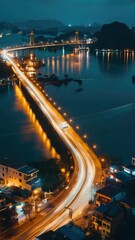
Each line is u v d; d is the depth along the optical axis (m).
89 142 124.62
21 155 114.88
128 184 80.31
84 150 109.69
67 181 88.88
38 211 74.62
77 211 74.62
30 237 66.12
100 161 101.12
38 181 83.56
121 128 144.62
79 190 83.56
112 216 65.50
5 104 181.88
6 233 67.38
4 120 152.38
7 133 135.75
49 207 76.31
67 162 103.88
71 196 80.88
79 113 166.62
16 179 83.94
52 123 135.38
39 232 67.50
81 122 150.12
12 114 162.25
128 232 66.00
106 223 65.75
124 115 165.50
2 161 89.88
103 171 93.56
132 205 70.38
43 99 173.00
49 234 61.59
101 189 76.50
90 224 69.06
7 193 79.56
